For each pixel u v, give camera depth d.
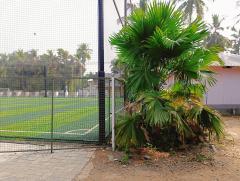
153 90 7.33
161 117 6.61
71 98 12.34
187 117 7.42
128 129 7.11
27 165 6.44
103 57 8.30
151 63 7.61
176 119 6.95
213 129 7.63
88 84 10.88
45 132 10.16
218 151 7.54
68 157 7.02
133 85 7.52
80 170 6.11
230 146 8.13
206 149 7.62
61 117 14.55
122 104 10.10
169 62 7.60
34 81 12.66
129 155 6.91
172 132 7.41
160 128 7.36
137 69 7.65
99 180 5.57
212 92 16.16
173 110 6.95
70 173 5.94
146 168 6.20
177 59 7.52
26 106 19.00
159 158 6.80
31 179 5.62
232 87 16.22
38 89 13.55
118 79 8.84
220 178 5.66
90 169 6.17
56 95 12.73
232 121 13.88
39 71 21.05
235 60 16.36
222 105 16.20
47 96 14.32
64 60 21.08
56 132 10.12
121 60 8.37
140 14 7.45
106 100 8.60
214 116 7.51
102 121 8.16
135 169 6.14
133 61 7.77
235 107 16.16
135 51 7.62
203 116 7.50
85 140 8.31
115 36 7.73
